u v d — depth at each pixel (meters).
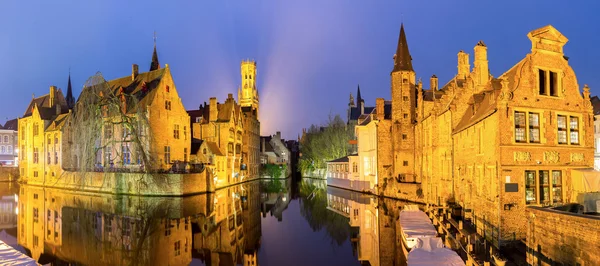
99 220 35.09
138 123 54.34
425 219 26.88
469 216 29.36
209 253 24.83
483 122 25.52
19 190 63.94
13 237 28.56
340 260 23.19
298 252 25.28
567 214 16.33
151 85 64.50
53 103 82.69
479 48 33.47
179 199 49.19
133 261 22.66
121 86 68.62
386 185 51.75
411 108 52.00
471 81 33.53
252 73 146.62
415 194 46.19
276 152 129.38
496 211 22.95
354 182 62.91
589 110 24.69
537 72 23.62
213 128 74.44
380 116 53.31
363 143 59.62
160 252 24.62
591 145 24.58
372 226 33.44
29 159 78.06
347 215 39.66
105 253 24.33
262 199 54.69
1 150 108.56
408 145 51.69
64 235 28.98
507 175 22.64
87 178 57.38
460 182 31.69
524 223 22.55
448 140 35.78
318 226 34.38
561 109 24.00
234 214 40.47
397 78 52.41
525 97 23.22
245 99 145.38
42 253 24.16
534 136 23.52
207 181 57.91
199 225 33.19
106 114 53.03
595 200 19.41
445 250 18.14
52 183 71.25
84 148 51.78
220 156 70.81
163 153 61.94
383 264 22.11
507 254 20.78
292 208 45.72
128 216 36.97
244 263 22.66
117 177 54.97
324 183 85.69
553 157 23.56
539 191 23.17
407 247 22.16
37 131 76.31
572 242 16.05
